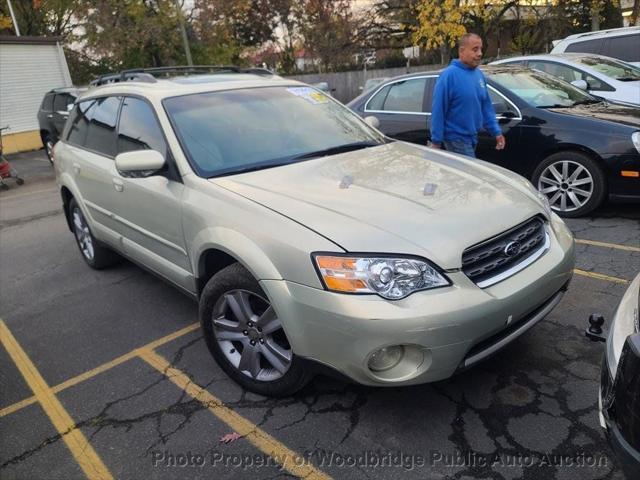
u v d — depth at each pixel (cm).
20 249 600
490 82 552
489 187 279
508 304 229
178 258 321
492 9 1709
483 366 289
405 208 248
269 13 3319
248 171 306
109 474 240
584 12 1816
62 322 395
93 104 442
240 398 283
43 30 2439
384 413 261
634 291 201
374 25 2570
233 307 274
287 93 389
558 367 284
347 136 368
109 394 299
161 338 356
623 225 488
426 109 604
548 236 272
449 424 249
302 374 257
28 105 1650
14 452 260
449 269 222
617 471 215
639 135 464
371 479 223
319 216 244
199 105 344
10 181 1120
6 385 320
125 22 2248
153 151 305
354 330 215
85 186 432
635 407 154
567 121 502
